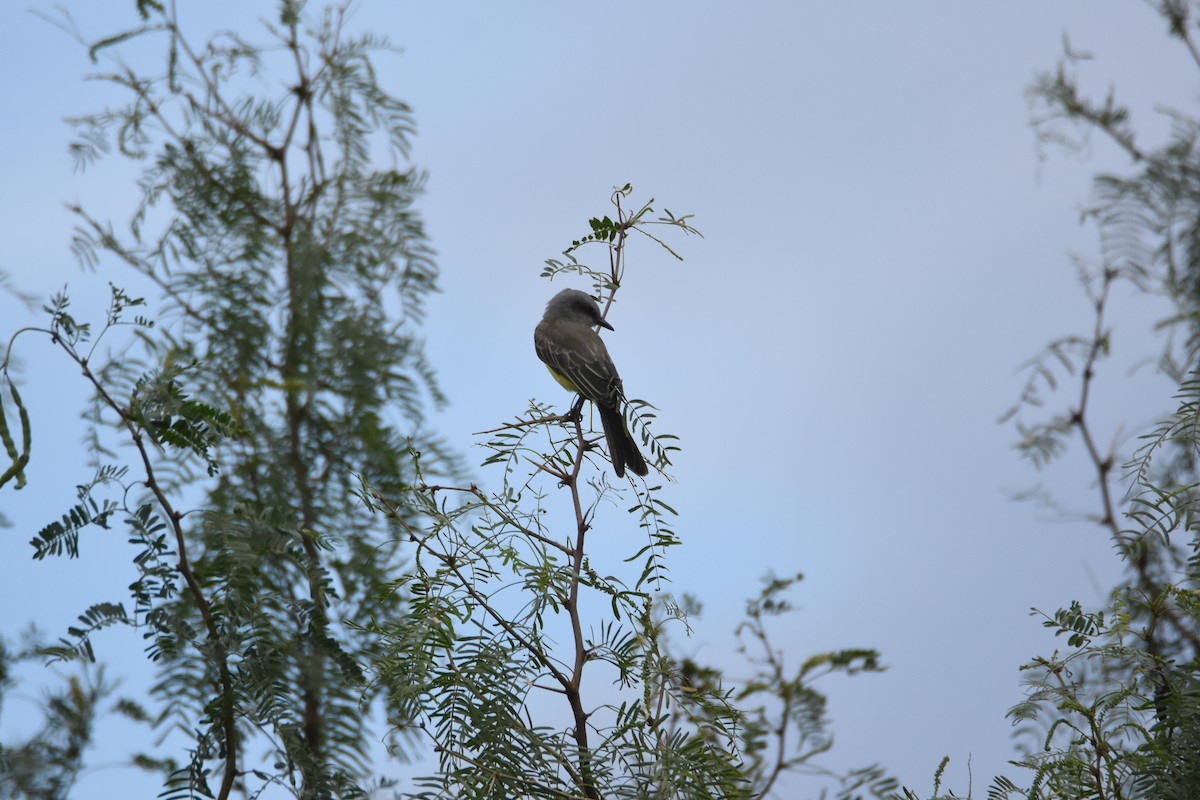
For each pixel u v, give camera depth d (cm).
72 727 602
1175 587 574
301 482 769
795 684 695
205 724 590
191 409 648
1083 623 579
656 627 581
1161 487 662
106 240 841
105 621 591
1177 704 539
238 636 592
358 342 822
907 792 577
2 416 637
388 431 803
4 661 603
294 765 573
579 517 659
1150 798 530
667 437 655
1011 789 568
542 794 523
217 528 622
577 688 558
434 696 541
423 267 869
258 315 839
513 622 570
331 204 886
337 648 601
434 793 518
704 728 541
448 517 595
